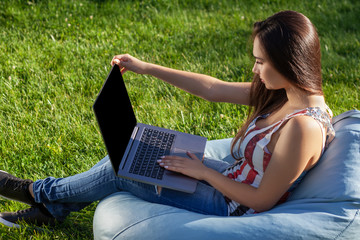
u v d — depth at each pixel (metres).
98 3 5.12
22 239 2.29
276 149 1.73
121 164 2.04
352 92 3.84
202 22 5.03
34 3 4.93
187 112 3.52
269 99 1.97
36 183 2.25
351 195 1.74
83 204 2.29
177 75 2.37
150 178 1.98
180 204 2.00
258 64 1.81
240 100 2.28
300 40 1.68
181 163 1.98
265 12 5.35
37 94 3.55
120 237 1.85
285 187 1.75
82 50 4.23
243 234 1.70
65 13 4.82
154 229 1.79
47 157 2.96
